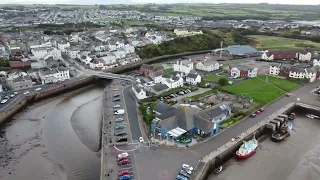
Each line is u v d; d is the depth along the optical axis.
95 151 107.44
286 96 156.50
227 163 97.25
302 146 110.31
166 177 81.31
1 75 186.38
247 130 112.00
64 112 145.38
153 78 180.00
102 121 127.12
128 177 79.81
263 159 101.00
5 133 121.44
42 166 97.69
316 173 94.44
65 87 175.62
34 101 159.12
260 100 148.00
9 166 97.44
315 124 129.12
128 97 151.12
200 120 109.00
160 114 119.88
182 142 100.38
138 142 100.88
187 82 180.12
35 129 125.62
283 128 119.19
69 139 116.62
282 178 91.38
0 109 134.38
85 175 93.12
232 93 158.75
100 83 197.88
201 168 85.69
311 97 155.25
